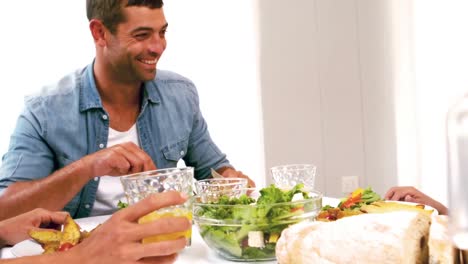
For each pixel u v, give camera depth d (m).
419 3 3.00
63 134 1.78
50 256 0.83
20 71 2.42
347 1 2.99
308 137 2.98
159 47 1.74
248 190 1.17
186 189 1.04
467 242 0.44
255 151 2.85
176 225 0.76
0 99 2.41
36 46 2.44
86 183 1.63
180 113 1.95
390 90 3.06
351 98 3.04
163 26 1.73
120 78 1.77
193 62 2.69
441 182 3.02
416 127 3.07
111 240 0.76
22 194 1.55
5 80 2.41
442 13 2.96
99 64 1.80
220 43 2.73
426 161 3.05
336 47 3.00
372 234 0.76
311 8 2.94
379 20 3.03
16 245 1.11
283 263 0.85
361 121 3.07
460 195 0.44
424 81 3.03
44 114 1.77
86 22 2.48
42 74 2.45
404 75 3.06
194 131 2.02
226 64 2.75
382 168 3.10
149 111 1.89
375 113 3.07
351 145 3.06
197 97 2.04
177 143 1.93
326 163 3.04
